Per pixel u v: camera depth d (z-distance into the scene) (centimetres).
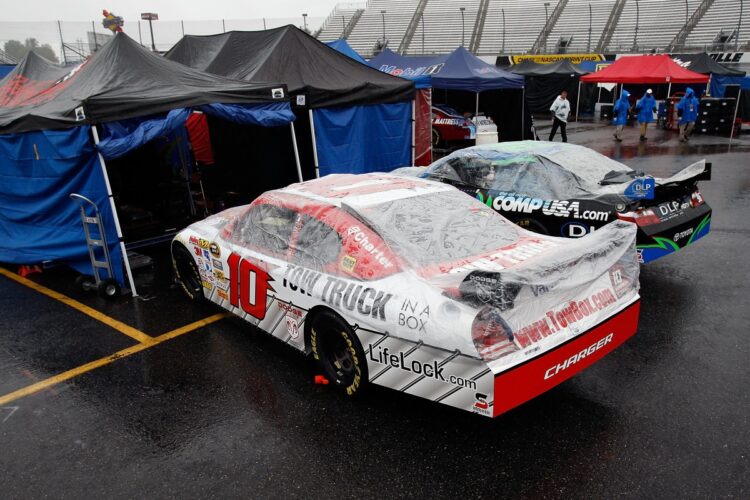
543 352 329
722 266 677
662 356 463
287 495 321
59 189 663
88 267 685
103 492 331
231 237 511
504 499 310
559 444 356
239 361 482
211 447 368
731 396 401
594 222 593
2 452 373
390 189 467
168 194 877
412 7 4450
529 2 4103
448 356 324
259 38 1047
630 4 3694
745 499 303
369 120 1011
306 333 431
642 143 1794
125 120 632
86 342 534
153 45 3334
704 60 2350
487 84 1529
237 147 1048
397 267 374
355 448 359
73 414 414
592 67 2934
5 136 693
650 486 316
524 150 699
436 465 340
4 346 534
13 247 729
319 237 425
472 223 434
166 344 521
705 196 1044
